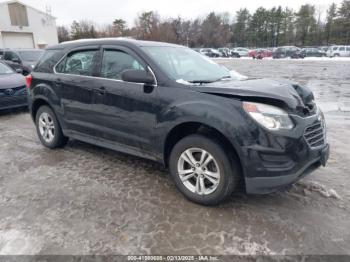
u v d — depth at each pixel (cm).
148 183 343
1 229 259
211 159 281
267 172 255
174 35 5828
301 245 238
